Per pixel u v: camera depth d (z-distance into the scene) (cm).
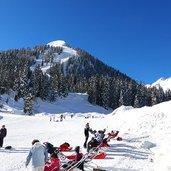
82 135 3036
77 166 1314
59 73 17738
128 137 2812
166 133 2891
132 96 15175
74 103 13938
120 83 15800
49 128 3991
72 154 1853
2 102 11181
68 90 15888
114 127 3728
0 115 5966
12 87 13188
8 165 1479
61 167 1325
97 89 14638
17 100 11875
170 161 1260
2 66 15925
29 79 13750
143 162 1658
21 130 3675
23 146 2220
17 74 13762
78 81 17538
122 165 1549
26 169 1406
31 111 9094
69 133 3238
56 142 2492
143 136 2905
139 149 2144
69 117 7594
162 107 3747
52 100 13200
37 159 1054
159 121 3338
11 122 4841
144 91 15688
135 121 3534
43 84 13138
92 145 1916
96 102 14588
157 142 2453
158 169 1313
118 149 2088
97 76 17425
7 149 2048
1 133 2119
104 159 1703
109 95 14475
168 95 16775
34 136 2912
